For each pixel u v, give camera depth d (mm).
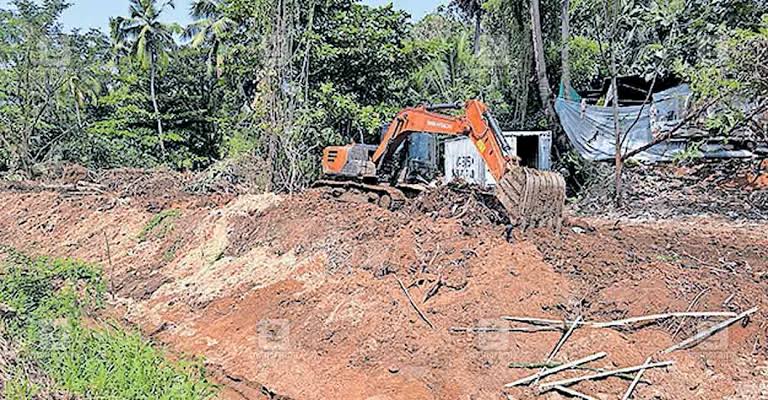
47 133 28453
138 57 32781
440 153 19891
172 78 34625
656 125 18734
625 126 19328
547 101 21359
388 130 13117
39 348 7574
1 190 20734
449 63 25641
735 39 14781
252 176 16672
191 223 13414
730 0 17469
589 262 8617
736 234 12109
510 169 10070
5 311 8875
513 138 20109
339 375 7188
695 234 11977
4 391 5875
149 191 17906
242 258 11156
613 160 19000
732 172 18688
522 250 8727
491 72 25141
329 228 10719
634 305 7484
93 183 20312
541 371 6586
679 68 15383
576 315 7438
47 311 9477
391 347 7391
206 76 34594
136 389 6828
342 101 18938
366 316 8023
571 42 23312
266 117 15969
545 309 7559
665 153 18641
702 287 7832
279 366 7660
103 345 8125
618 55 19719
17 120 26375
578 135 19938
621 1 18562
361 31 19891
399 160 13938
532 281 7980
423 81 24938
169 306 10164
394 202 12516
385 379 6898
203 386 7320
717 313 7266
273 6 15719
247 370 7723
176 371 7664
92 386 6723
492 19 24438
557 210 10141
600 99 23156
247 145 19359
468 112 11266
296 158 15633
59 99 30266
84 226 15484
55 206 17281
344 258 9711
